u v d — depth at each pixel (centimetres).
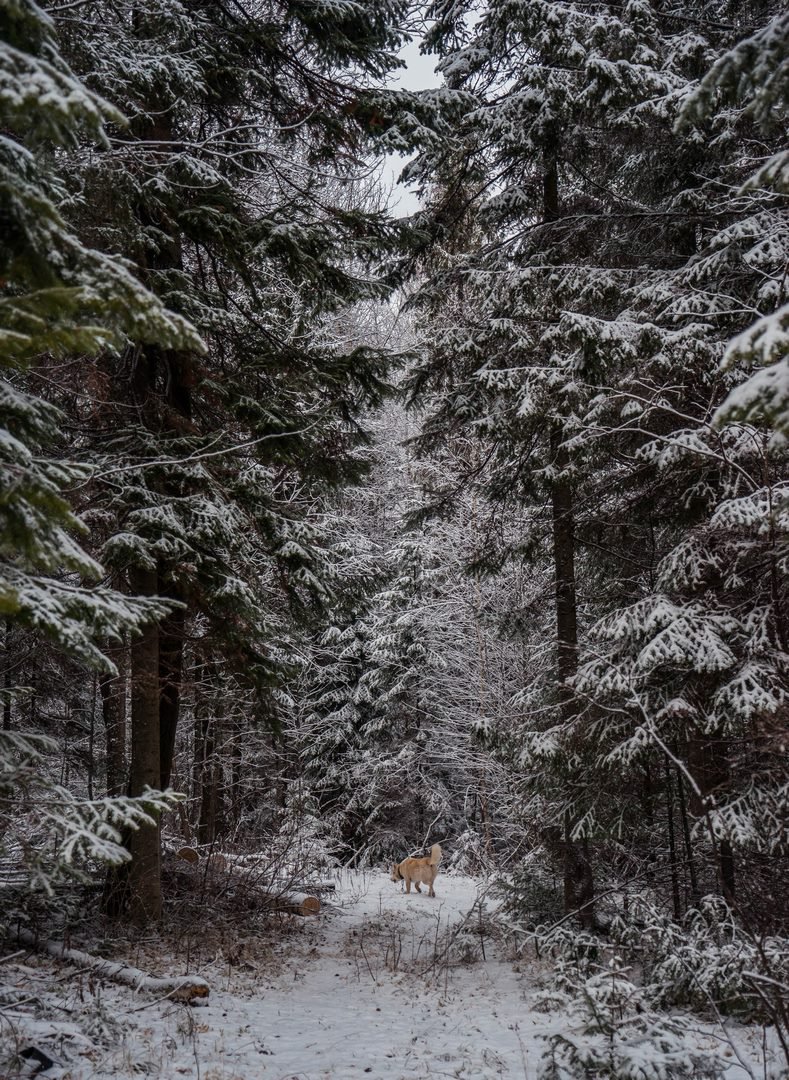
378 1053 599
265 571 1194
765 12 895
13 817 497
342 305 1061
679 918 876
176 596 998
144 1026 610
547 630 1316
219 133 780
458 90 1001
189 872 1145
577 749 874
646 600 807
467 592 1814
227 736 1520
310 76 973
